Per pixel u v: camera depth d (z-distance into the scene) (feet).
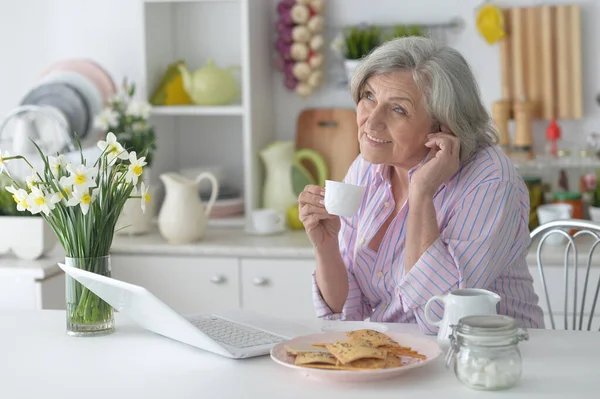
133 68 12.16
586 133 11.37
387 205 6.70
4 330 6.14
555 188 11.41
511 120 11.43
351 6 11.76
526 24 11.23
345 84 11.72
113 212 5.92
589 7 11.20
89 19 12.19
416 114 6.12
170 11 12.18
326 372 4.74
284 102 12.16
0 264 9.77
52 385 4.93
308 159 12.02
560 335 5.74
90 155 10.28
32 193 5.70
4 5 12.41
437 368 5.03
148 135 11.21
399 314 6.61
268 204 11.57
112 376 5.05
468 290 5.58
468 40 11.53
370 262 6.74
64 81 11.84
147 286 10.53
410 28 11.41
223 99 11.44
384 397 4.58
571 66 11.17
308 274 10.12
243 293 10.31
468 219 6.08
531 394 4.56
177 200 10.49
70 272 5.82
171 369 5.16
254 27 11.26
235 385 4.83
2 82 12.53
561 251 9.68
